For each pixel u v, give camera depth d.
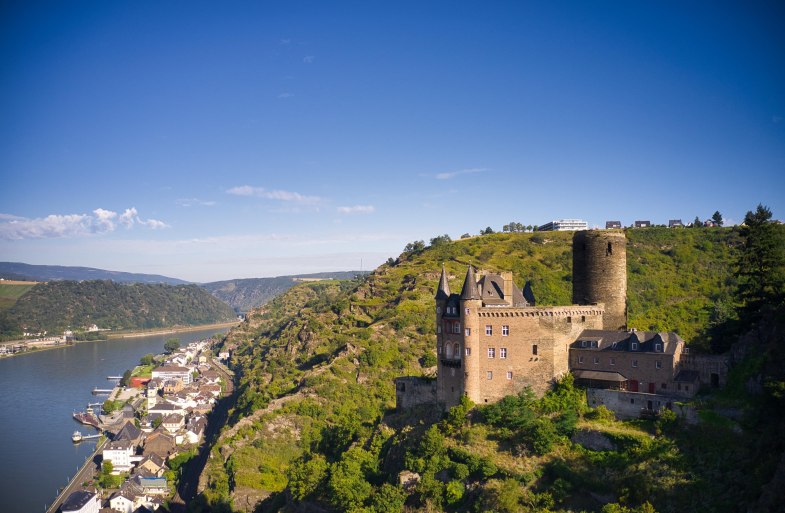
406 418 136.00
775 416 86.81
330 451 166.38
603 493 92.44
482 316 117.94
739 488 80.94
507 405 113.19
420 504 108.50
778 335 95.81
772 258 112.25
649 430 99.50
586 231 127.06
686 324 175.62
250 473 181.25
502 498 95.56
